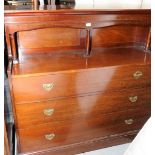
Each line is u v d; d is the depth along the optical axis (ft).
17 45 5.02
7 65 4.61
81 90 4.82
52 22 4.50
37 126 4.91
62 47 5.45
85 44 5.59
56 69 4.55
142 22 5.24
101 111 5.31
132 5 6.10
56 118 4.95
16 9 4.45
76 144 5.52
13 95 4.39
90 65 4.84
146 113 5.89
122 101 5.40
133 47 6.24
